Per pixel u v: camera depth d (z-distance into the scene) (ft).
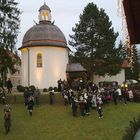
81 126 97.60
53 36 181.27
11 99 132.87
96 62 191.93
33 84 178.40
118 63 191.72
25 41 184.14
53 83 178.50
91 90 128.36
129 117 106.83
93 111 114.32
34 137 88.94
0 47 143.02
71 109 117.80
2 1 148.87
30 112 109.81
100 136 87.92
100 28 194.08
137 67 232.53
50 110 117.29
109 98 126.82
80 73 186.09
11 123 101.65
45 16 190.29
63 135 89.92
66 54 187.73
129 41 24.82
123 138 43.70
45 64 178.40
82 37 195.83
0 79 145.69
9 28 148.15
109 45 192.44
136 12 21.29
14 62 145.89
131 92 134.92
